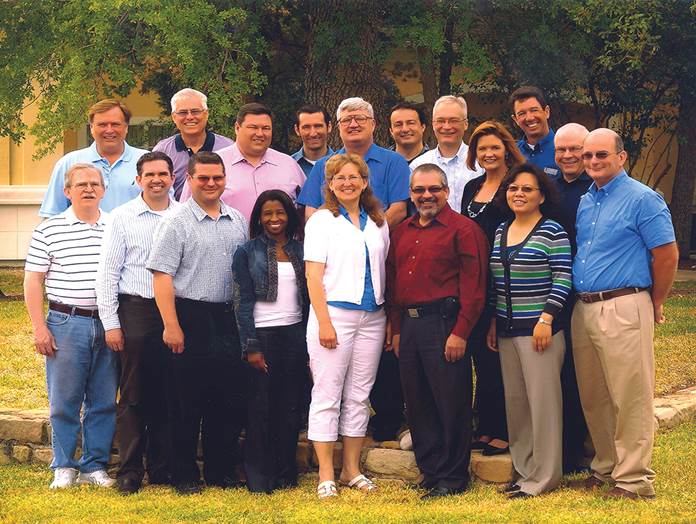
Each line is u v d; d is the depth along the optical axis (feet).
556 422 19.77
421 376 20.31
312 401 20.68
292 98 53.06
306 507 19.31
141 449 21.31
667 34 47.52
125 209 21.34
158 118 58.85
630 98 50.60
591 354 19.51
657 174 65.21
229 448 21.40
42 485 21.65
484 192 21.11
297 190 22.90
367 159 21.99
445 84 52.08
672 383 28.68
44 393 27.02
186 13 43.34
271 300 20.67
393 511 18.85
